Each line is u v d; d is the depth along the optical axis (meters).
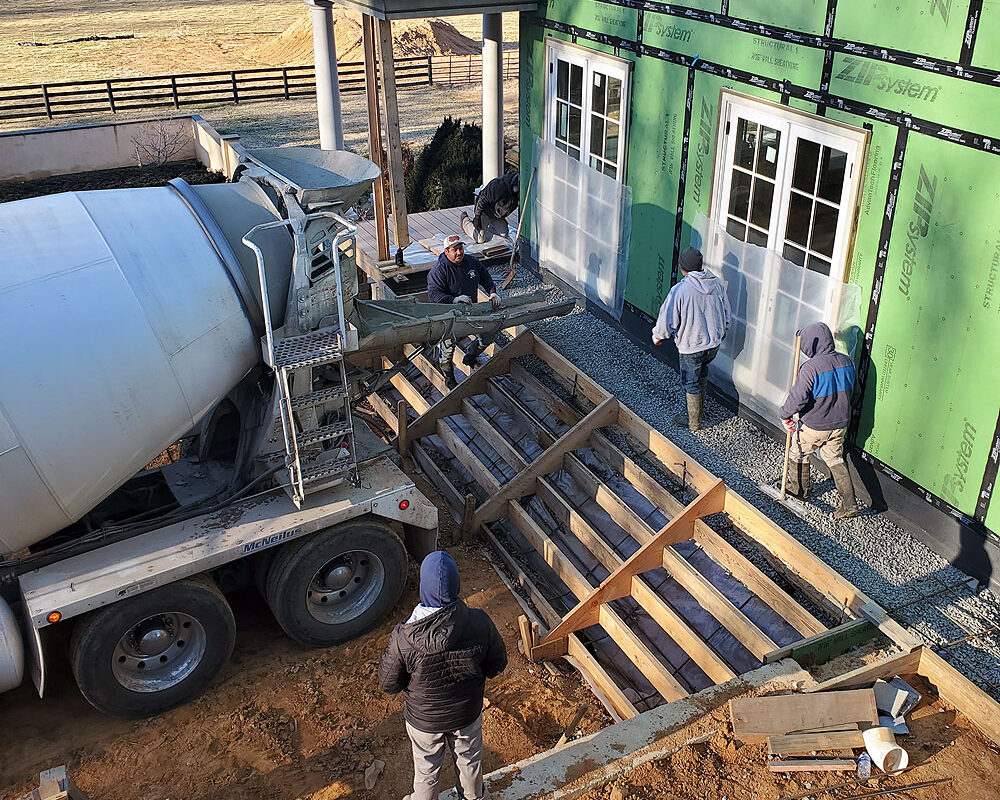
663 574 6.83
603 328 10.09
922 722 5.24
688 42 8.02
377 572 6.90
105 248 5.64
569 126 10.30
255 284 6.11
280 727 6.04
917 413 6.45
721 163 7.91
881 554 6.45
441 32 38.03
